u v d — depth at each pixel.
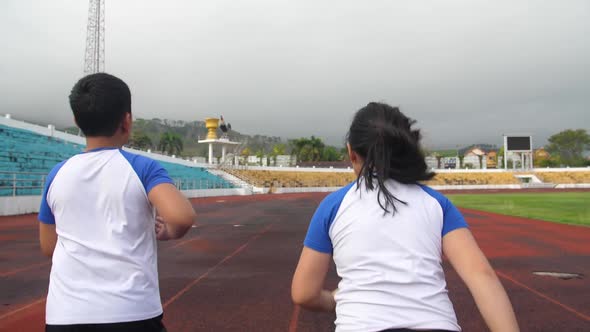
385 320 1.44
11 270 7.01
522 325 4.40
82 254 1.74
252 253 8.93
